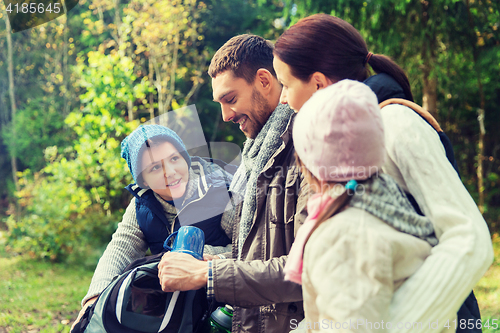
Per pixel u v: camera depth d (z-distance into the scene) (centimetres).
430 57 720
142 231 179
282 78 133
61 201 788
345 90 93
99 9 1091
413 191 104
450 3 707
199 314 150
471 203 99
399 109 111
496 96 1051
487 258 92
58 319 480
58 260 765
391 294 88
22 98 1251
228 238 169
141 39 981
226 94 163
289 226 135
